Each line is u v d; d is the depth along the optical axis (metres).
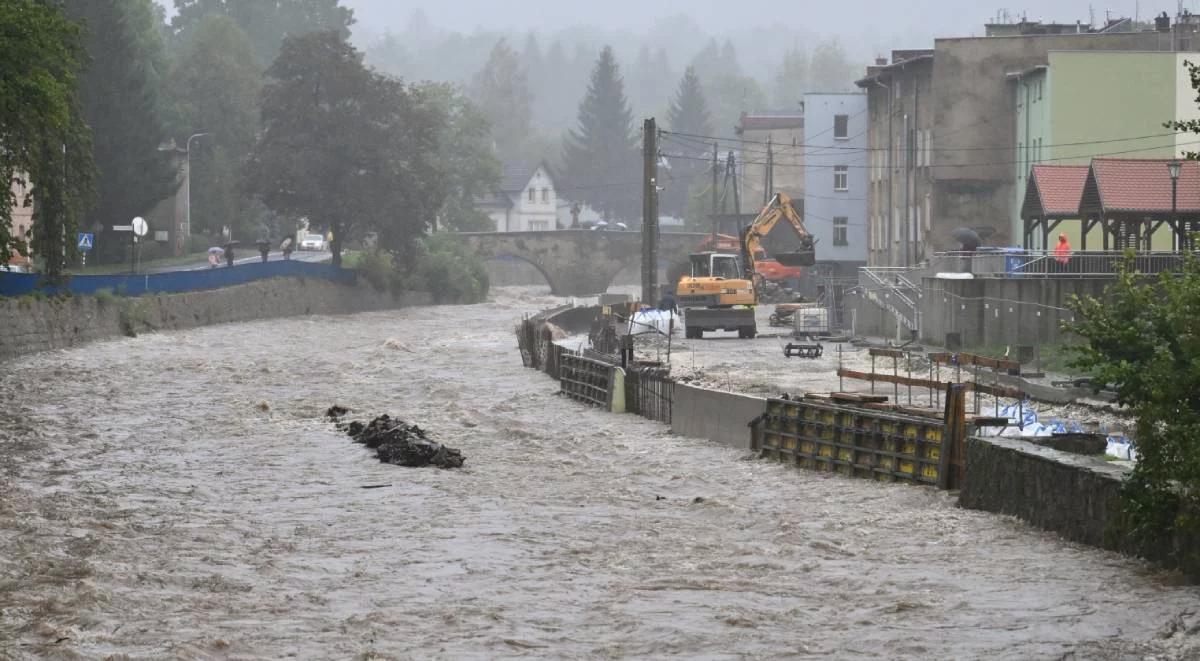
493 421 111.69
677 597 49.25
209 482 80.00
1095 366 53.81
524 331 171.00
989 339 154.25
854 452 79.81
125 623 45.78
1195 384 49.81
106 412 117.94
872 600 48.47
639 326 197.88
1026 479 62.38
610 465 86.69
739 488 76.94
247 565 55.69
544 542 60.62
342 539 61.62
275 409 120.88
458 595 49.88
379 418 103.12
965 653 41.44
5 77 115.00
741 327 197.88
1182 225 164.12
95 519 66.88
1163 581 50.22
